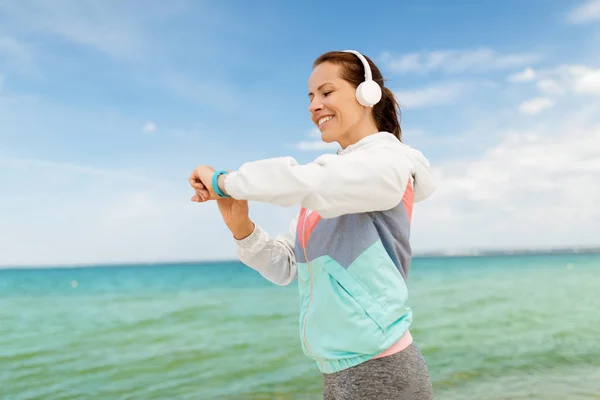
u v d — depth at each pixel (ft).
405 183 4.54
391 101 5.82
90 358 29.19
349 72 5.35
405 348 4.82
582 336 31.89
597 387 19.74
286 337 35.06
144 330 39.65
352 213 4.47
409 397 4.65
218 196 4.77
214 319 45.52
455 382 21.31
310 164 4.30
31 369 26.61
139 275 177.27
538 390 19.52
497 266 161.79
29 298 75.15
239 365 26.35
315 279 4.93
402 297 4.79
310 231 5.06
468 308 47.44
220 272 201.05
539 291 65.16
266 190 4.16
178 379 23.93
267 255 5.88
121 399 21.06
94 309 56.95
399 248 4.94
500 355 26.55
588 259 237.45
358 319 4.59
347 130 5.43
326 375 5.10
